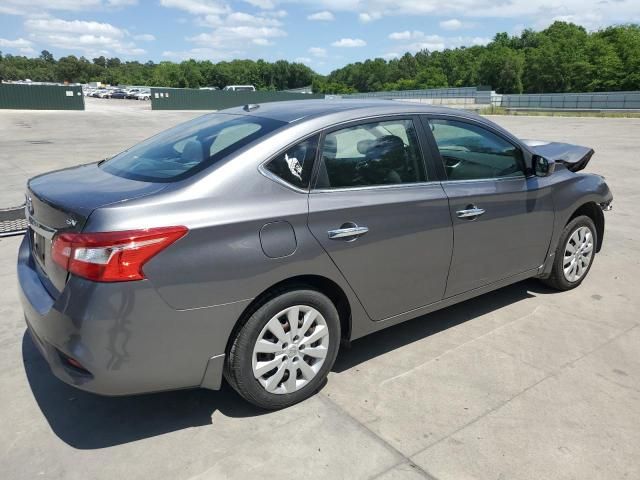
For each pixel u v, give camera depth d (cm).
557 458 262
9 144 1802
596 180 480
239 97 5250
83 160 1365
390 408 302
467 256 370
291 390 299
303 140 297
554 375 337
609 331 399
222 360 271
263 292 280
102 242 238
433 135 355
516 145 404
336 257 298
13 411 299
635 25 9062
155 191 262
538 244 426
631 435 279
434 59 12575
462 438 276
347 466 256
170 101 4916
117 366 246
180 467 255
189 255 251
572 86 8850
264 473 251
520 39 13412
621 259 569
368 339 387
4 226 645
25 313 285
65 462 259
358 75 13588
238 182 273
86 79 16612
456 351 368
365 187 315
